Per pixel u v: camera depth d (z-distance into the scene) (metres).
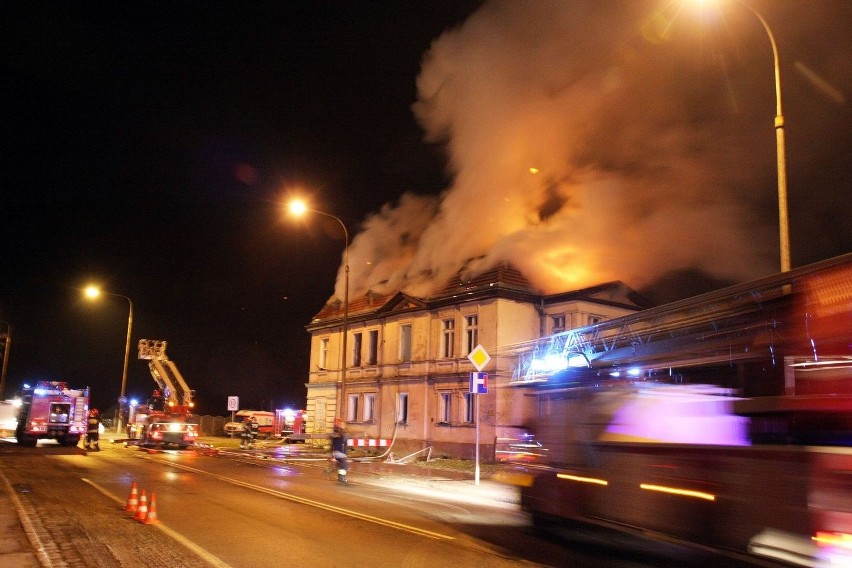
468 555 8.92
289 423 44.38
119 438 40.97
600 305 28.00
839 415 5.93
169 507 12.63
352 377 35.91
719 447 7.04
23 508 12.30
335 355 37.94
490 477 20.08
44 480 17.03
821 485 5.82
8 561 8.16
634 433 8.50
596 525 9.05
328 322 38.44
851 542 5.49
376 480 19.30
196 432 31.86
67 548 8.91
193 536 9.79
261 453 29.64
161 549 8.88
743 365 7.59
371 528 10.73
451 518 12.15
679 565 8.33
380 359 34.03
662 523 7.80
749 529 6.55
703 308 8.11
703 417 7.41
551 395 10.59
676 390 8.09
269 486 16.44
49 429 30.75
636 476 8.37
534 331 28.34
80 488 15.37
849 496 5.57
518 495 11.20
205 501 13.50
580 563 8.59
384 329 34.09
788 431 6.41
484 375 17.97
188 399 41.75
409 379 31.83
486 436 27.06
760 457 6.50
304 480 18.44
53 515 11.57
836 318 6.22
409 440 31.09
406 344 33.00
